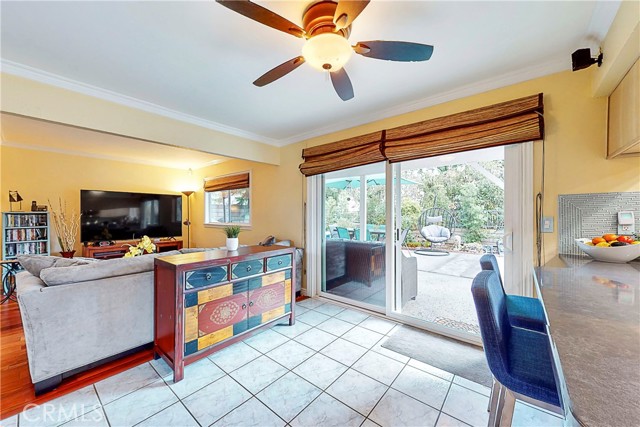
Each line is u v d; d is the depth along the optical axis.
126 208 5.10
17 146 4.12
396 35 1.66
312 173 3.55
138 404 1.62
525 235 2.04
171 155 5.00
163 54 1.84
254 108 2.81
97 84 2.27
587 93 1.84
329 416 1.53
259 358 2.13
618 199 1.74
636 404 0.46
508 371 1.01
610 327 0.76
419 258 5.79
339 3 1.12
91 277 1.96
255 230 4.59
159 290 2.06
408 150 2.62
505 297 1.50
